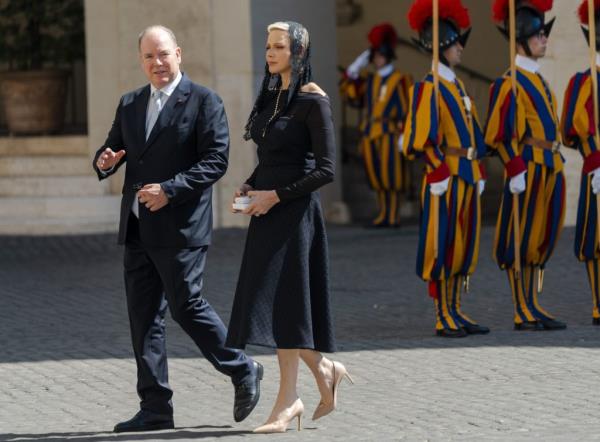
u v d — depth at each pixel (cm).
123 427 1705
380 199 3922
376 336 2352
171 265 1694
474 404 1803
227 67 3859
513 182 2336
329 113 1667
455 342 2270
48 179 4016
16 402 1898
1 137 4297
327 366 1716
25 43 4269
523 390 1883
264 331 1653
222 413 1805
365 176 4300
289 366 1678
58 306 2755
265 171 1689
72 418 1797
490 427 1661
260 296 1658
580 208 2405
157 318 1736
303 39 1675
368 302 2716
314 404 1841
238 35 3838
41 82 4231
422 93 2297
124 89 4009
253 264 1667
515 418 1709
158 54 1717
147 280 1728
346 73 4009
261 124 1692
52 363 2175
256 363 1738
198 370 2092
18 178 4056
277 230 1664
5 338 2406
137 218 1714
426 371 2039
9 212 3938
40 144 4162
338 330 2420
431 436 1622
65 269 3278
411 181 3975
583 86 2367
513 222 2366
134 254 1725
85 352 2264
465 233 2325
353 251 3453
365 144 3903
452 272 2319
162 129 1716
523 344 2238
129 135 1733
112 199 3925
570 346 2211
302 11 3972
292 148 1673
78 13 4262
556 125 2370
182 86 1730
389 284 2931
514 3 2350
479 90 4541
